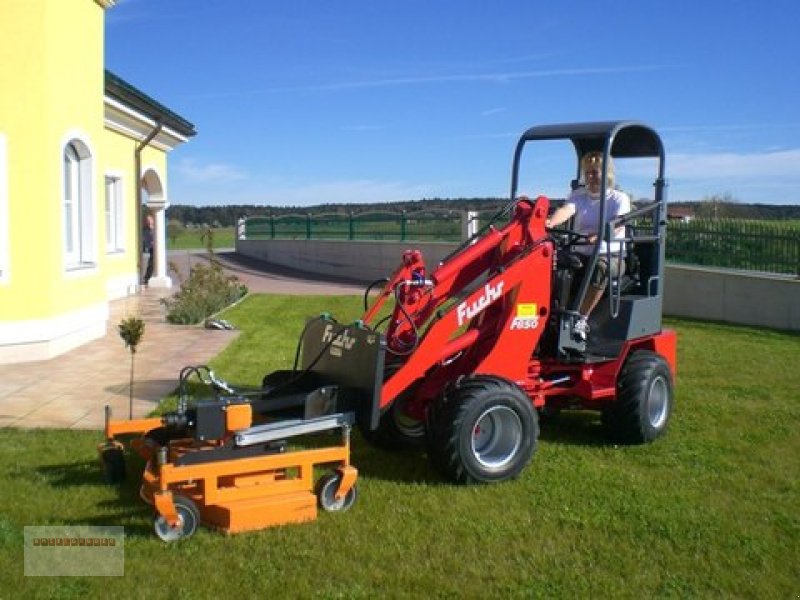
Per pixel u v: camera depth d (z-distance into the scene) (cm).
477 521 563
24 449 697
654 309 788
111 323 1467
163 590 459
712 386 1005
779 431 805
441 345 651
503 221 745
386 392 628
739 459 717
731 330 1509
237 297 1917
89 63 1265
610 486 640
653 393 766
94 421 800
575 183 842
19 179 1091
